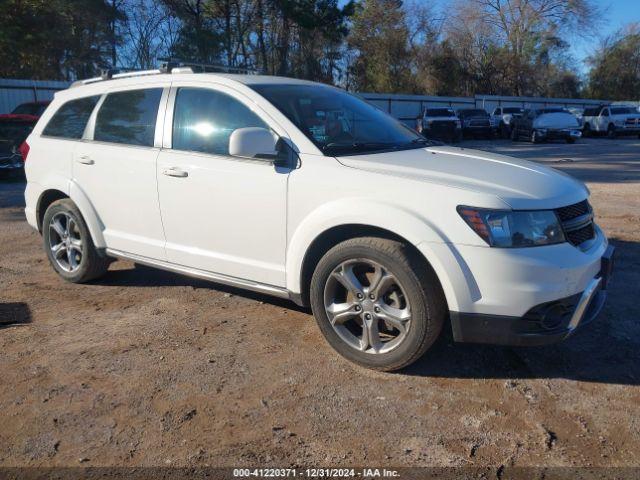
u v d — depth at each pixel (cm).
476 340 346
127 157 486
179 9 3144
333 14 3462
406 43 4591
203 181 437
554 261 337
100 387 363
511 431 314
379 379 370
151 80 496
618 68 5347
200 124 453
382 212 354
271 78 473
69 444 308
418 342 354
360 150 416
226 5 3334
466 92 4806
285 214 399
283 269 409
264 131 394
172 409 339
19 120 1327
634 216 829
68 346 421
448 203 342
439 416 329
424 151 430
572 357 395
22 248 703
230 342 425
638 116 3038
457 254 337
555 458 291
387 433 313
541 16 4731
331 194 378
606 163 1638
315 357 400
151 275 582
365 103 509
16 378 375
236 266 434
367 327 375
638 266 588
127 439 311
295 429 318
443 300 354
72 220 544
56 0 2580
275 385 364
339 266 378
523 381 365
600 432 311
